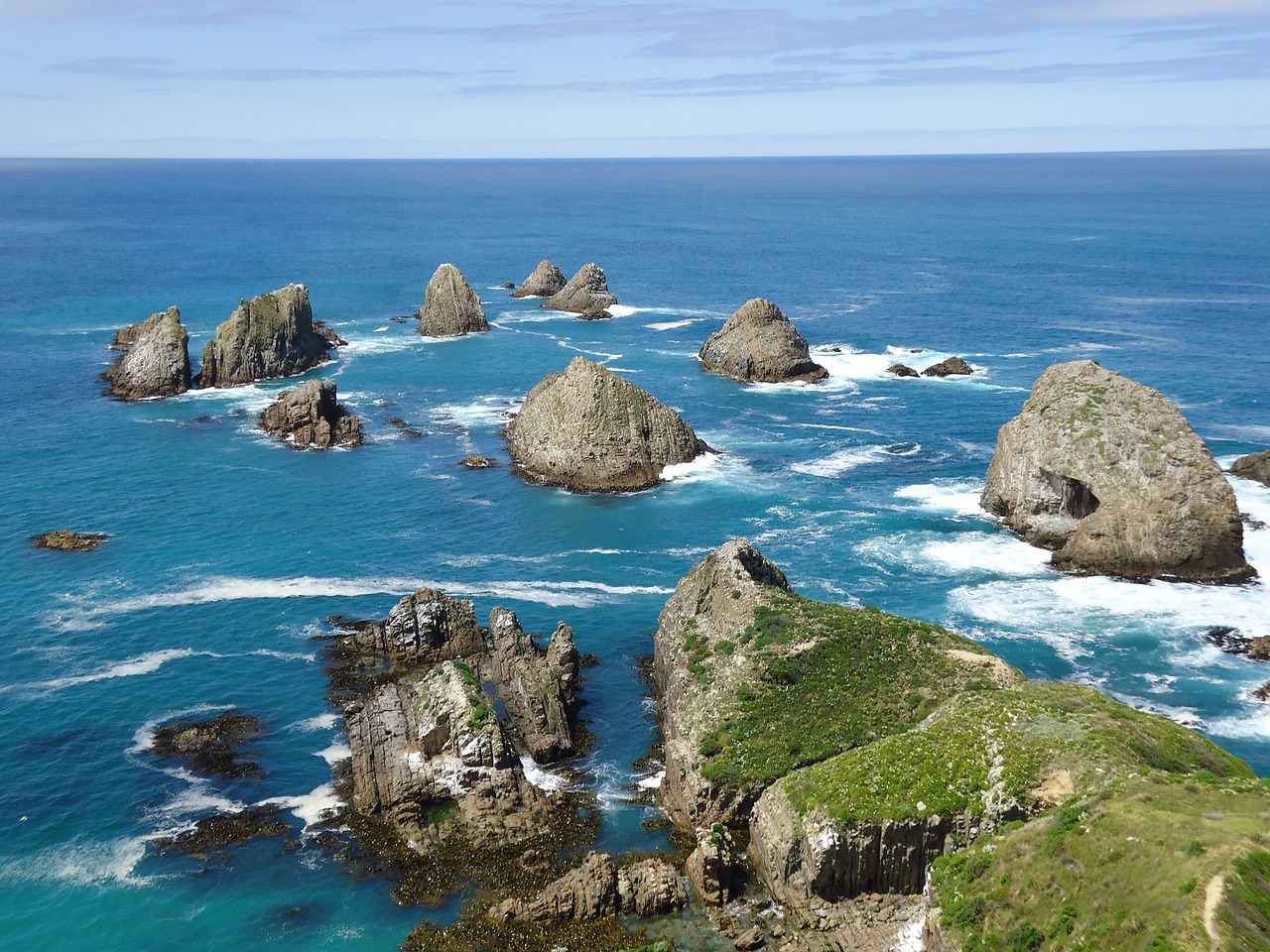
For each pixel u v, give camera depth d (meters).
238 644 82.62
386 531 106.81
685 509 113.44
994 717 60.97
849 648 70.38
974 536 105.56
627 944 52.78
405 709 70.19
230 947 52.34
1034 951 46.56
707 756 64.44
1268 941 41.00
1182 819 48.34
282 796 64.19
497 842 60.22
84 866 57.94
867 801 55.91
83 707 73.25
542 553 101.81
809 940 53.38
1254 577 94.69
